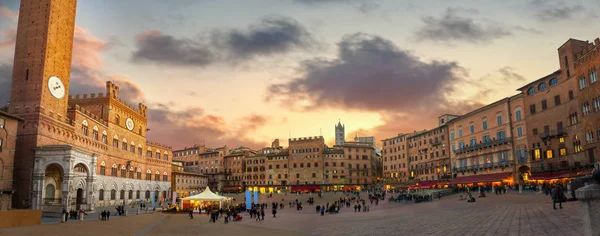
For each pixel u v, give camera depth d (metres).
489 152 100.94
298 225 54.09
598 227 9.34
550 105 83.44
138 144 111.81
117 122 99.88
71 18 81.19
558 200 38.16
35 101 70.38
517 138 93.19
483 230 29.78
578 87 73.81
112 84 98.00
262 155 176.38
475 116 108.50
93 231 45.75
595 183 9.78
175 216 77.38
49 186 73.38
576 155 75.38
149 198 116.69
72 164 67.88
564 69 79.56
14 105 70.69
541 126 85.75
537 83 87.50
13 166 65.31
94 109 96.06
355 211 77.88
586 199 9.58
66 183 66.38
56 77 75.38
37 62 72.38
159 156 125.75
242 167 179.62
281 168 169.88
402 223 43.16
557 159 80.94
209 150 196.25
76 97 97.31
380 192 123.94
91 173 74.25
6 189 63.19
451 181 113.62
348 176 165.50
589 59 70.69
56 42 75.94
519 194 70.44
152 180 119.56
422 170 139.00
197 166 188.00
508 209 45.03
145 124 117.06
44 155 67.56
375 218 54.66
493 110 101.38
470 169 108.56
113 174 96.12
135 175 108.75
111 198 94.31
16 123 66.62
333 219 59.84
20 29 74.00
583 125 72.25
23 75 71.81
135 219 65.88
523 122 91.44
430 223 39.84
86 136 84.19
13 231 40.59
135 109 110.88
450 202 70.94
